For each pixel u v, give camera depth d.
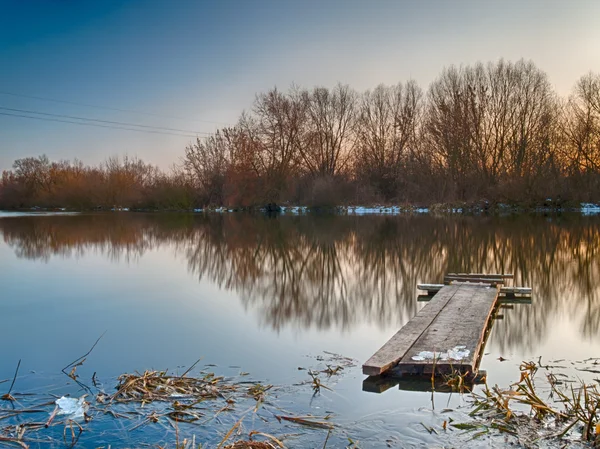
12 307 9.30
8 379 5.59
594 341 6.93
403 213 39.84
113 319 8.41
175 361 6.21
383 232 24.47
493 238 20.83
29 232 26.34
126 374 5.61
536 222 28.47
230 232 25.83
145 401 4.83
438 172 40.75
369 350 6.64
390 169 45.06
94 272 13.55
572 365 5.88
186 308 9.24
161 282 12.04
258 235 24.08
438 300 8.46
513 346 6.70
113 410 4.68
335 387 5.22
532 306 9.18
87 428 4.32
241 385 5.30
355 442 4.02
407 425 4.30
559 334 7.29
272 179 45.03
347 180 45.47
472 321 7.02
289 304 9.62
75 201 62.00
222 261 15.73
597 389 5.06
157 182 56.19
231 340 7.13
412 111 45.19
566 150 37.22
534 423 4.27
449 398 4.87
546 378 5.45
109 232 26.28
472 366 5.31
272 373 5.72
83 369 5.93
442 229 25.33
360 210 42.84
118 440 4.12
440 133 39.59
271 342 7.03
